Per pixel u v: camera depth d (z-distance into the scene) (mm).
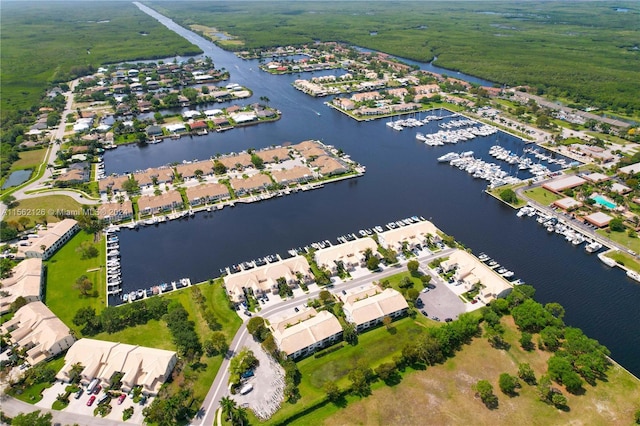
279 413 127625
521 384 138375
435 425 125438
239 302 173375
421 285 185625
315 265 199875
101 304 176500
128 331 159750
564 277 194000
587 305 177375
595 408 130500
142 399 132750
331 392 130500
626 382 139750
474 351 151750
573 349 145500
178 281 190750
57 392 136000
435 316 168500
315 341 149750
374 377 140875
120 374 139125
